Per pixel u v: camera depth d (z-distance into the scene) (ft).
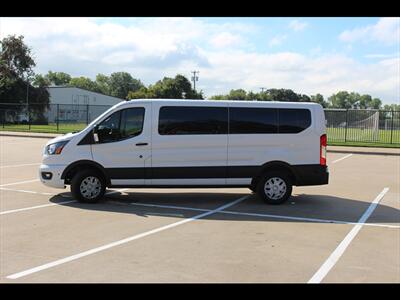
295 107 31.27
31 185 37.73
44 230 23.06
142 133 30.40
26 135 105.60
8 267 17.40
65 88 290.97
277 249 20.24
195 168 30.58
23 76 212.23
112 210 28.37
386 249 20.51
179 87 293.64
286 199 31.30
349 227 24.80
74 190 30.14
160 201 31.86
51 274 16.67
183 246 20.48
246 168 30.81
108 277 16.40
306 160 31.14
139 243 20.89
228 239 21.83
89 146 30.35
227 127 30.71
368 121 106.93
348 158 69.46
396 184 41.98
